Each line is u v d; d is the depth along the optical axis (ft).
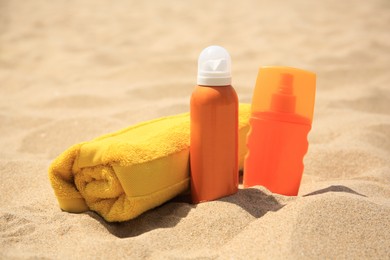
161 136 3.19
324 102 4.80
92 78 6.28
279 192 3.33
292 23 9.65
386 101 4.88
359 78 5.85
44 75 6.54
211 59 3.11
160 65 6.53
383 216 3.02
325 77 5.90
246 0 13.30
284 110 3.27
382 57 6.77
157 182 3.13
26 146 4.13
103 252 2.94
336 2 12.31
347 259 2.86
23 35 9.20
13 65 7.15
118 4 13.07
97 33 9.45
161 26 9.99
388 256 2.87
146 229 3.13
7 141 4.21
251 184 3.37
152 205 3.17
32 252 2.96
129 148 3.10
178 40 8.57
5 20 10.71
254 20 10.18
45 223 3.16
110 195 3.15
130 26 10.09
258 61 6.85
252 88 5.43
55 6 12.69
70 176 3.25
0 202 3.42
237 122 3.18
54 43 8.58
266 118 3.30
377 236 2.94
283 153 3.30
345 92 5.30
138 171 3.09
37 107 4.98
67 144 4.15
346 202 3.06
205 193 3.19
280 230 2.96
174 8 12.23
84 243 2.99
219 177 3.18
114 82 6.03
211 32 9.16
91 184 3.20
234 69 6.45
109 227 3.16
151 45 8.33
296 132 3.28
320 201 3.05
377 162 3.73
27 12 11.73
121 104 4.97
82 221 3.16
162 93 5.34
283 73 3.25
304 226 2.95
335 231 2.95
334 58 6.72
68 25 10.27
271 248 2.90
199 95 3.12
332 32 8.71
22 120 4.57
